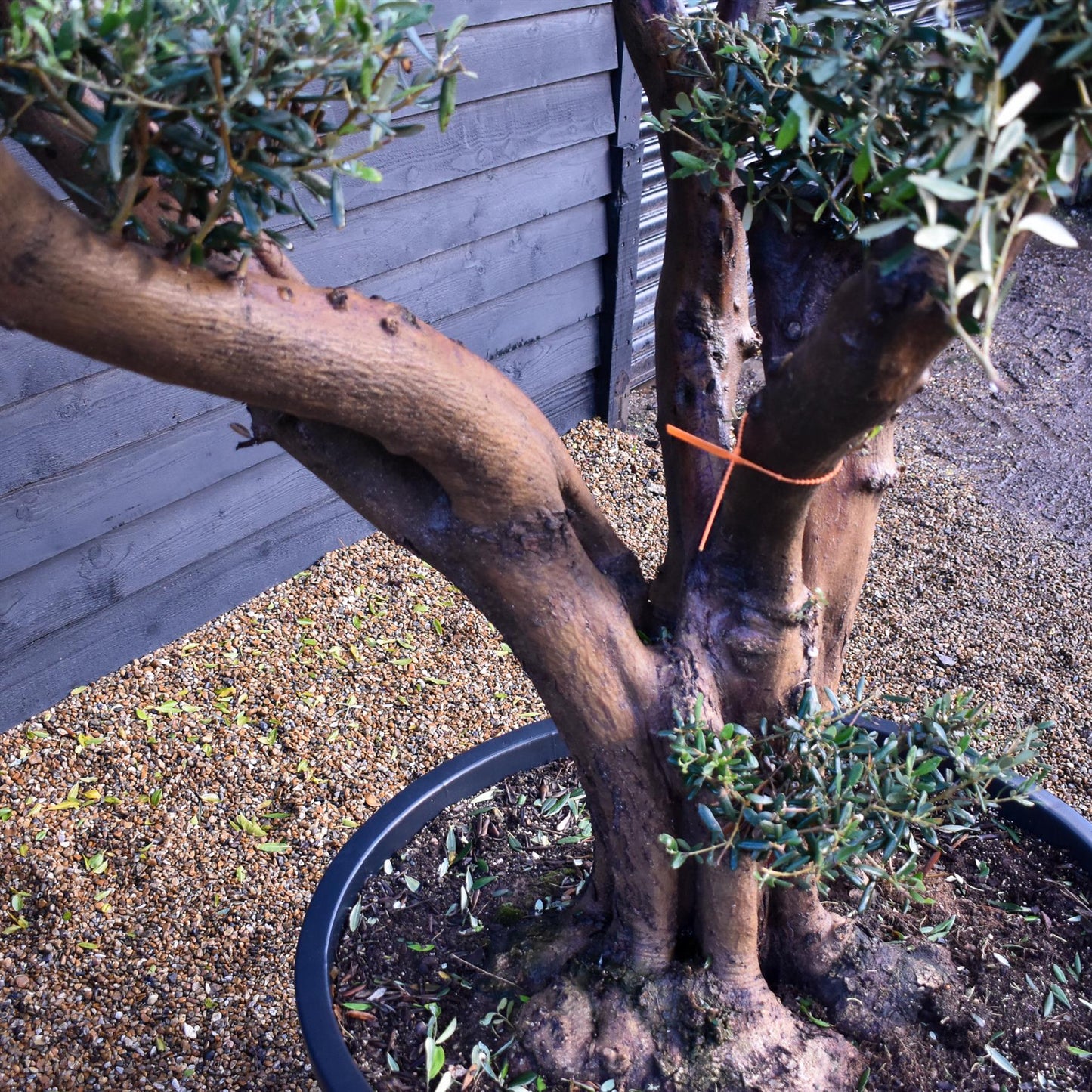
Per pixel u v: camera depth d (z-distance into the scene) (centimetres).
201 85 64
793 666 118
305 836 211
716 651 117
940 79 71
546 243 318
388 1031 129
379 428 91
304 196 243
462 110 272
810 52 84
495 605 112
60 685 241
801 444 90
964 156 54
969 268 70
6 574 222
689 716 116
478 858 155
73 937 189
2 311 69
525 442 102
